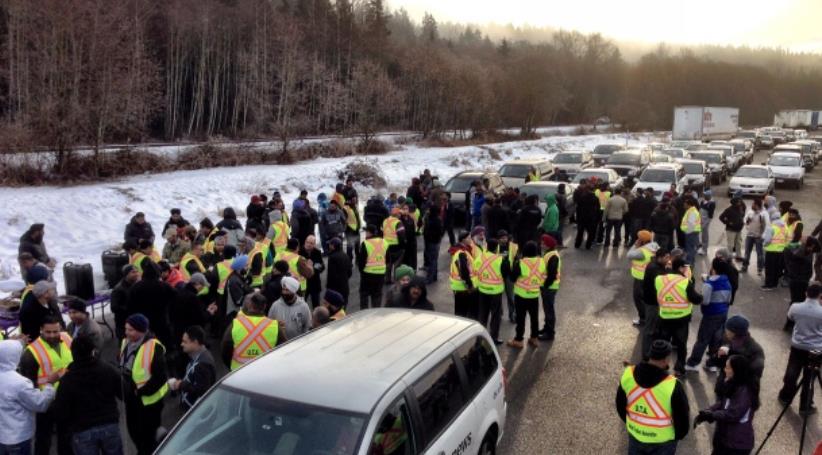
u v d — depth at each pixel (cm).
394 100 5294
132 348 589
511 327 1101
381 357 477
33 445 639
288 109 3706
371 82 5000
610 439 701
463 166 3766
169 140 4419
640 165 2920
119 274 1174
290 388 429
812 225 2166
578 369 903
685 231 1502
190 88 5788
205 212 2012
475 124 5809
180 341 816
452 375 509
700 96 12988
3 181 2086
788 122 9525
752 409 551
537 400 800
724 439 561
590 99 10681
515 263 977
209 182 2358
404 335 528
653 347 516
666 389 507
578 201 1764
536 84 7062
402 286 810
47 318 596
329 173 2819
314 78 4900
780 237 1336
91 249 1542
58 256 1456
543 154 5034
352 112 4988
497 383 589
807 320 765
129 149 2617
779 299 1294
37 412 559
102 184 2228
